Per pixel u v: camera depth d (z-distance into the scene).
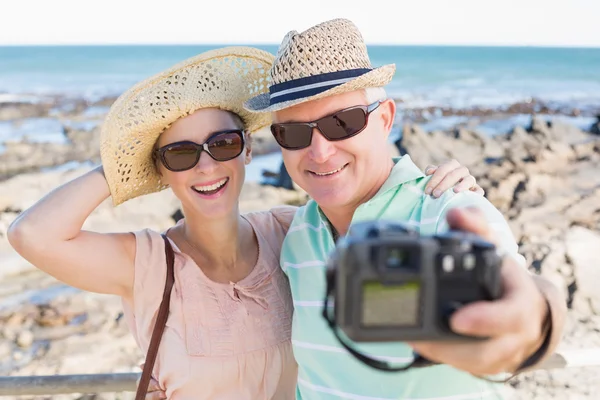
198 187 2.53
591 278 8.65
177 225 2.76
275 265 2.68
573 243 10.07
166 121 2.51
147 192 2.89
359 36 2.32
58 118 32.50
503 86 51.53
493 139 21.73
